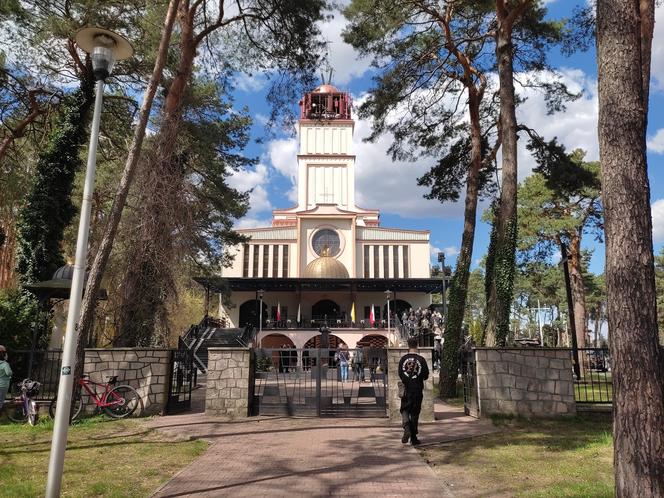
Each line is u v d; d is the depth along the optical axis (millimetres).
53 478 5273
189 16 15445
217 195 25109
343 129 55875
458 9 18000
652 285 4684
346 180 54406
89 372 11656
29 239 16531
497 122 20016
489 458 7547
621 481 4406
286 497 5664
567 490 5797
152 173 15914
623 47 5070
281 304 45812
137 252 15844
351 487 6047
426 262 49125
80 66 17969
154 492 5828
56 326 18625
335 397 11930
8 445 8320
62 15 17734
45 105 21203
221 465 7074
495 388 11367
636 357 4504
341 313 46094
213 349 11539
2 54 18859
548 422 10766
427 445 8445
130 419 11047
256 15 15828
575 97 18391
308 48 16062
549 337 74438
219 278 35312
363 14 17000
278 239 49250
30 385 10672
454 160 21109
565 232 34469
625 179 4852
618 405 4539
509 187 15125
